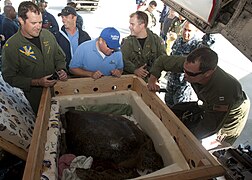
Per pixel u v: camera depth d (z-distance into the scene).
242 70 4.91
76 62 2.10
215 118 1.72
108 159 1.42
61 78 1.82
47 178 1.15
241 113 1.95
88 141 1.46
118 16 8.25
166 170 1.25
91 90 1.92
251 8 1.18
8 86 2.05
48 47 1.99
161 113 1.59
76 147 1.49
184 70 1.71
